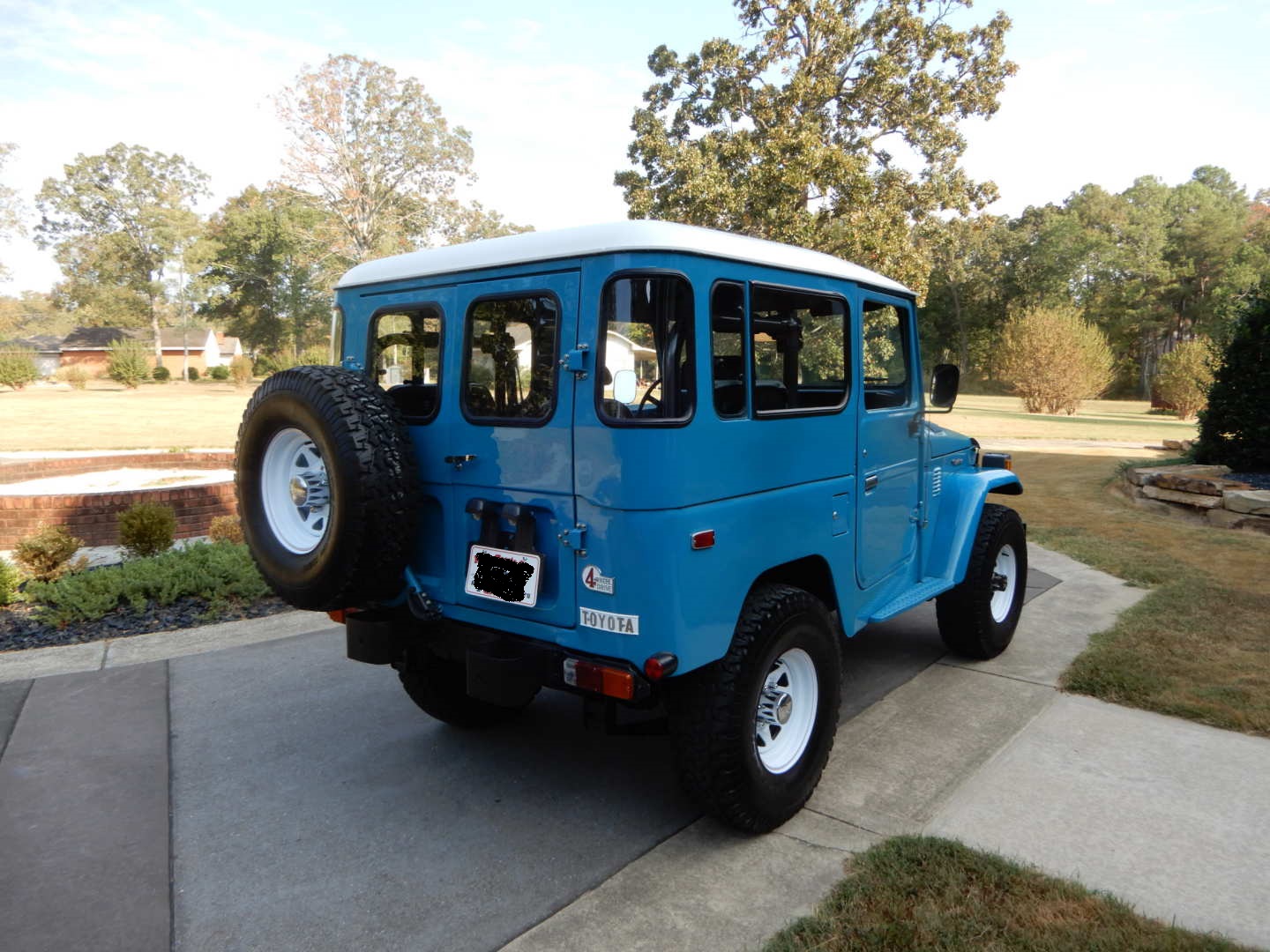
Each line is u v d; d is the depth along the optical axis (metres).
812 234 18.89
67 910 2.80
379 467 3.07
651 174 22.09
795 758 3.32
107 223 78.38
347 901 2.85
